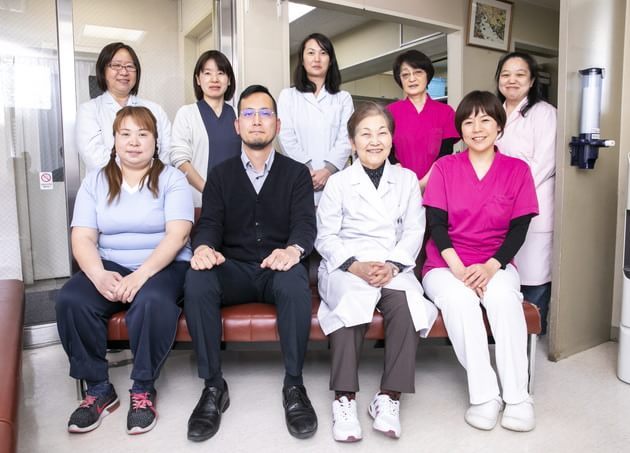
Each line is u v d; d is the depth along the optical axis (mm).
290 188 1980
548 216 2295
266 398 1887
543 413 1753
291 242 1869
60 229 2701
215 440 1589
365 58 5441
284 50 3141
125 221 1898
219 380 1739
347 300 1672
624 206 2482
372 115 1901
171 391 1963
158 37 2975
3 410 980
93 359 1733
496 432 1635
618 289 2520
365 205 1953
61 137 2633
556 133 2203
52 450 1538
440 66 5242
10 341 1343
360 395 1911
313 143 2553
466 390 1954
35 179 2611
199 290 1688
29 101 2566
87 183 1930
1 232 2557
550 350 2244
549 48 4629
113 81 2301
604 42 2322
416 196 2012
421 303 1688
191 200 1982
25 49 2541
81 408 1679
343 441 1567
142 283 1747
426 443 1564
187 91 3107
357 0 3311
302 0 3146
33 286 2643
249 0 2990
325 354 2363
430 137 2590
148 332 1674
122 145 1857
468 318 1695
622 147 2484
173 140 2445
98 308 1725
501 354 1696
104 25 2793
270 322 1788
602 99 2326
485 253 1939
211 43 3117
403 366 1661
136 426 1632
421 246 2070
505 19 4199
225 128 2480
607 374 2092
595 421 1696
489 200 1907
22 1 2512
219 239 1944
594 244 2371
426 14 3684
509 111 2408
